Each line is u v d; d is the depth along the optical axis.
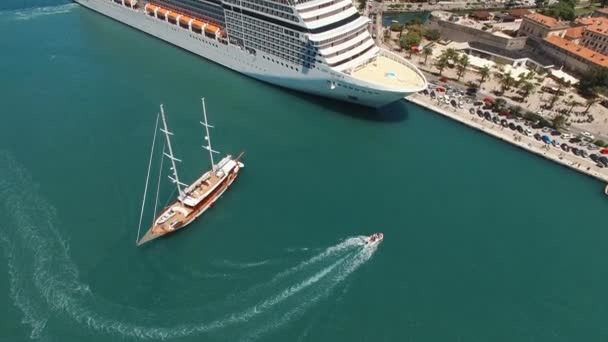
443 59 130.62
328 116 112.62
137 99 115.69
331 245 76.69
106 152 95.94
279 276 71.56
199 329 64.12
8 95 114.56
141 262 73.44
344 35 104.75
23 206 82.12
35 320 64.75
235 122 108.50
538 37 156.88
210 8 125.12
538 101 122.69
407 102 120.50
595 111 120.69
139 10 151.50
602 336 65.75
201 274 71.75
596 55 135.50
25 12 170.38
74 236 77.06
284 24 104.56
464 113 114.94
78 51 141.25
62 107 110.75
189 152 97.12
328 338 63.50
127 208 82.69
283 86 121.75
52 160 93.06
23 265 72.19
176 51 145.38
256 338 63.28
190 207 80.31
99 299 67.69
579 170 97.25
